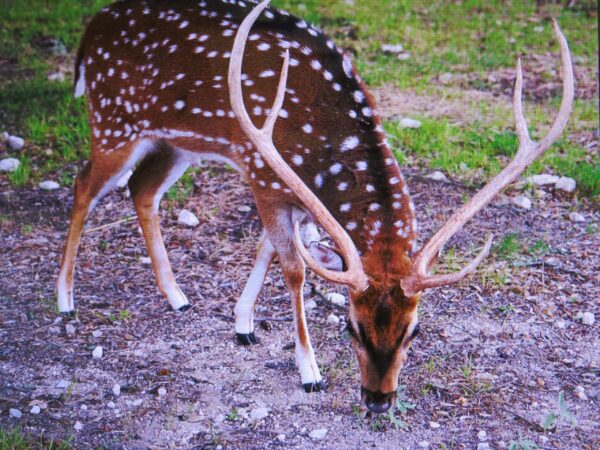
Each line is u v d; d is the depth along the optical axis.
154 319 5.09
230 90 4.45
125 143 5.04
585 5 8.34
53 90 6.57
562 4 8.33
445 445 4.57
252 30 4.86
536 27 7.82
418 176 5.91
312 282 5.29
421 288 4.39
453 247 5.46
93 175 5.07
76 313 5.09
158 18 4.98
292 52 4.80
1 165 5.91
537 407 4.71
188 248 5.47
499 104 6.55
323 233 5.50
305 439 4.59
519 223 5.62
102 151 5.07
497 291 5.23
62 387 4.77
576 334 5.02
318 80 4.77
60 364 4.87
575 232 5.57
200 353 4.93
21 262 5.36
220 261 5.41
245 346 4.97
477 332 5.03
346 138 4.70
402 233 4.57
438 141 6.13
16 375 4.81
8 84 6.63
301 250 4.38
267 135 4.47
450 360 4.90
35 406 4.68
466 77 6.88
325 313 5.14
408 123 6.25
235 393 4.77
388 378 4.41
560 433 4.61
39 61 6.90
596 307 5.15
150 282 5.29
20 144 6.08
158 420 4.65
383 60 7.02
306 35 4.84
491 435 4.61
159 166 5.09
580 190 5.84
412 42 7.46
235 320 5.04
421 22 7.91
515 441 4.56
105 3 7.99
